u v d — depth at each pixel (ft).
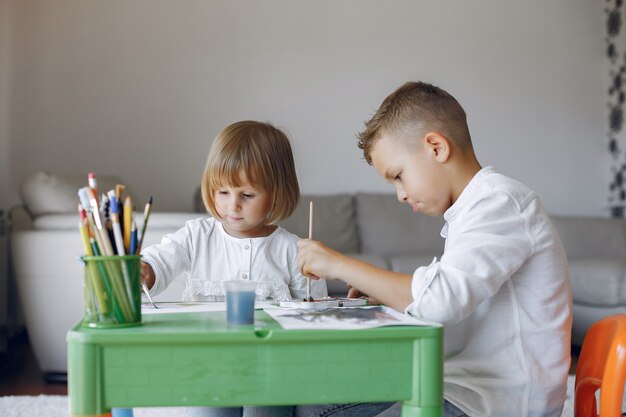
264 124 4.92
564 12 15.48
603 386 3.34
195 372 2.79
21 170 13.55
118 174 13.99
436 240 13.62
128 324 2.96
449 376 3.68
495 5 15.24
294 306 3.84
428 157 3.87
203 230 5.09
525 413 3.69
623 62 15.05
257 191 4.68
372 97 14.82
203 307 3.84
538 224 3.71
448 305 3.36
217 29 14.38
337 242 13.37
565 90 15.44
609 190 15.46
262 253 5.04
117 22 14.05
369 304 4.24
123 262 2.96
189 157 14.23
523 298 3.74
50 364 9.36
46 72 13.78
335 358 2.85
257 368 2.81
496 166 15.17
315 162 14.65
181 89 14.23
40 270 9.25
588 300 11.16
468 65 15.12
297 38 14.64
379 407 4.03
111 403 2.78
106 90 13.98
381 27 14.88
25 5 13.66
